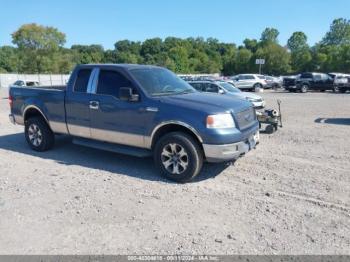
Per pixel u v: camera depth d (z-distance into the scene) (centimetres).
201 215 441
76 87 681
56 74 7588
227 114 547
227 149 538
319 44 10106
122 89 587
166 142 562
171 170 569
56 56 8238
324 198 494
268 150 768
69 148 791
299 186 542
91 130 664
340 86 3059
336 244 372
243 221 425
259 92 3256
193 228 409
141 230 404
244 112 589
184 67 9556
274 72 8475
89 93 660
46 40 8188
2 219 436
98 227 412
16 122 807
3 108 1744
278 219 430
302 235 391
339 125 1118
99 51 11081
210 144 533
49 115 723
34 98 749
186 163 551
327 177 584
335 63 7481
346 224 417
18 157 723
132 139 613
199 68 10506
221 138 531
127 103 607
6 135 960
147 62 10038
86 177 589
